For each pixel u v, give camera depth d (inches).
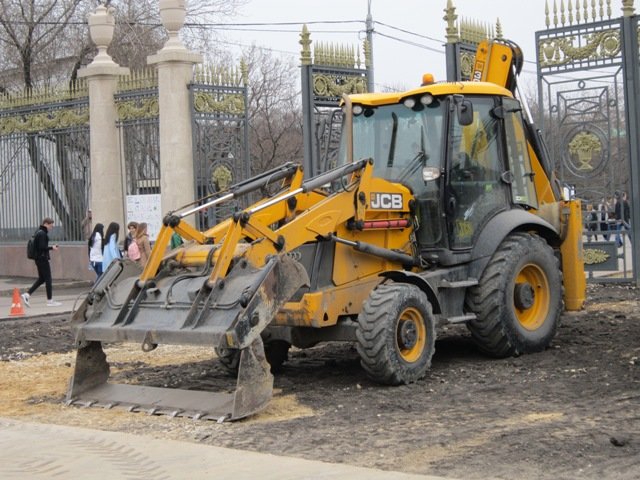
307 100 776.9
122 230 904.9
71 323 400.2
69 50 1298.0
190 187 824.3
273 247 383.9
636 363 423.8
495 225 453.1
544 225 475.2
